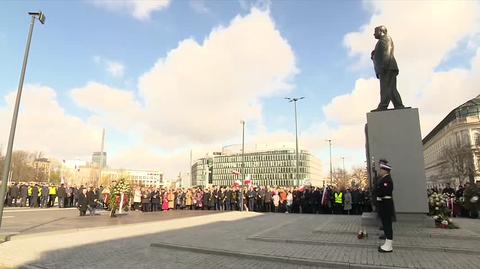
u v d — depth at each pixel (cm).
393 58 1395
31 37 1359
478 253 825
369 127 1344
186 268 778
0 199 1203
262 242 1062
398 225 1208
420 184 1243
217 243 1050
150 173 14275
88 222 1780
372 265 734
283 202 2492
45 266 803
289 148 9800
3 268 810
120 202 2291
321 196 2306
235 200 2795
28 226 1566
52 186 3031
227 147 11081
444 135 9788
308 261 793
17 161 7950
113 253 955
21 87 1306
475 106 8481
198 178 11769
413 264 737
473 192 1786
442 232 1059
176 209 2962
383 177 907
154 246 1058
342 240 1016
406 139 1288
